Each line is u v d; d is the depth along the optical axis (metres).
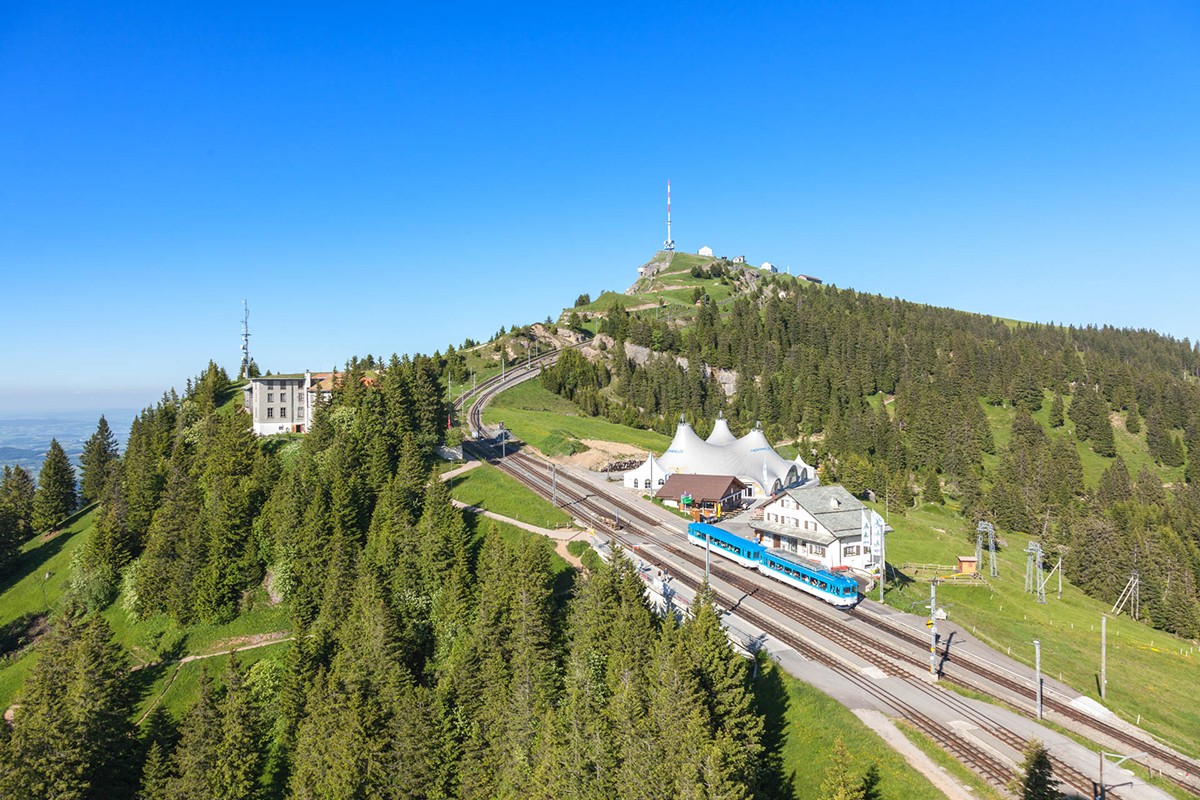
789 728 65.06
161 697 85.00
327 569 96.44
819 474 182.25
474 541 110.31
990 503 177.12
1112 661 84.38
